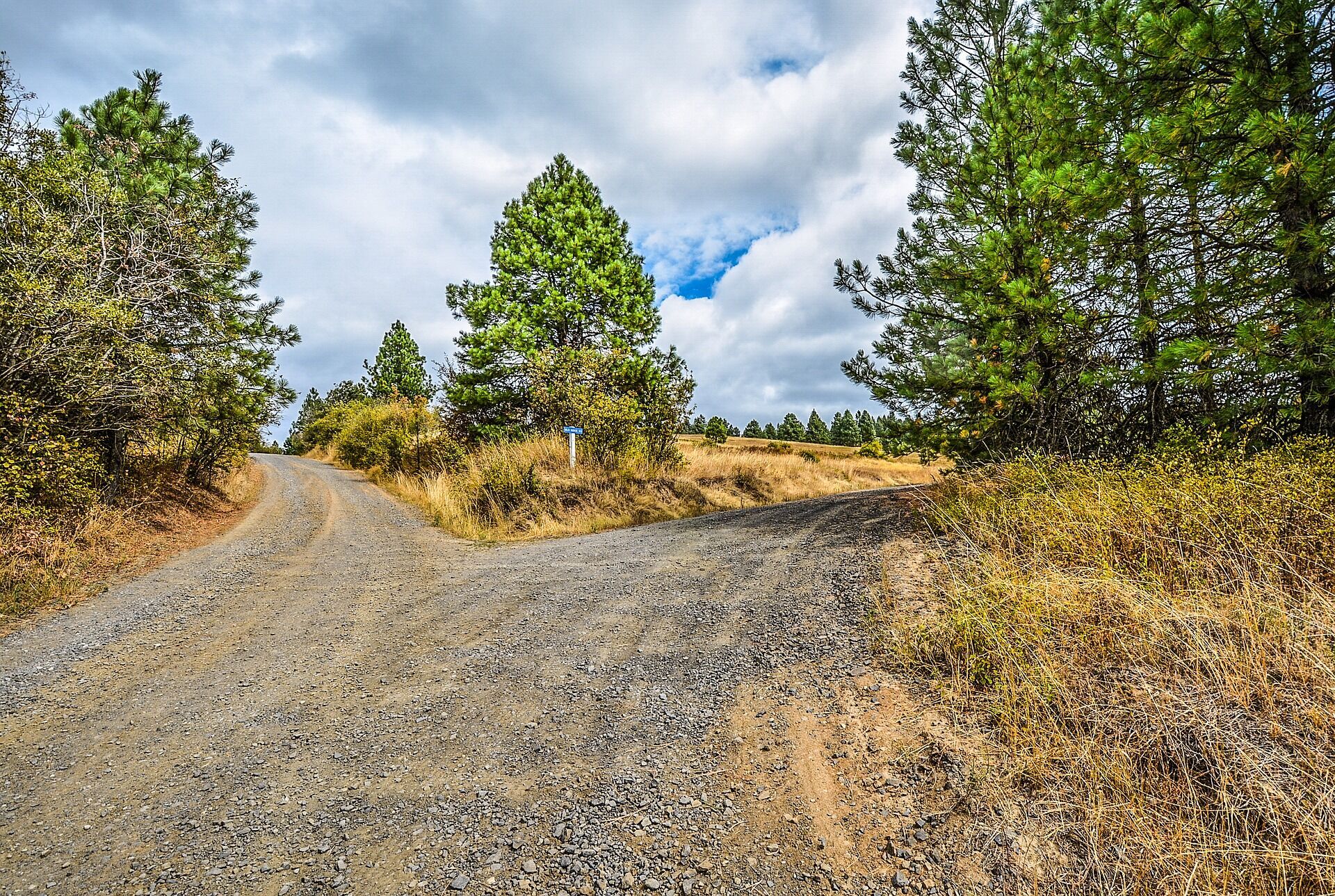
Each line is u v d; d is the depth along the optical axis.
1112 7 5.62
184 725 3.65
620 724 3.52
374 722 3.68
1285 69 5.11
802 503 12.48
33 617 5.71
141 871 2.39
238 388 15.25
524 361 17.14
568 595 6.21
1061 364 7.27
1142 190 5.67
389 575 7.62
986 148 8.20
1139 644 3.18
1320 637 2.83
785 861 2.36
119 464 10.35
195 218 10.75
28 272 7.97
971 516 5.87
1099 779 2.49
